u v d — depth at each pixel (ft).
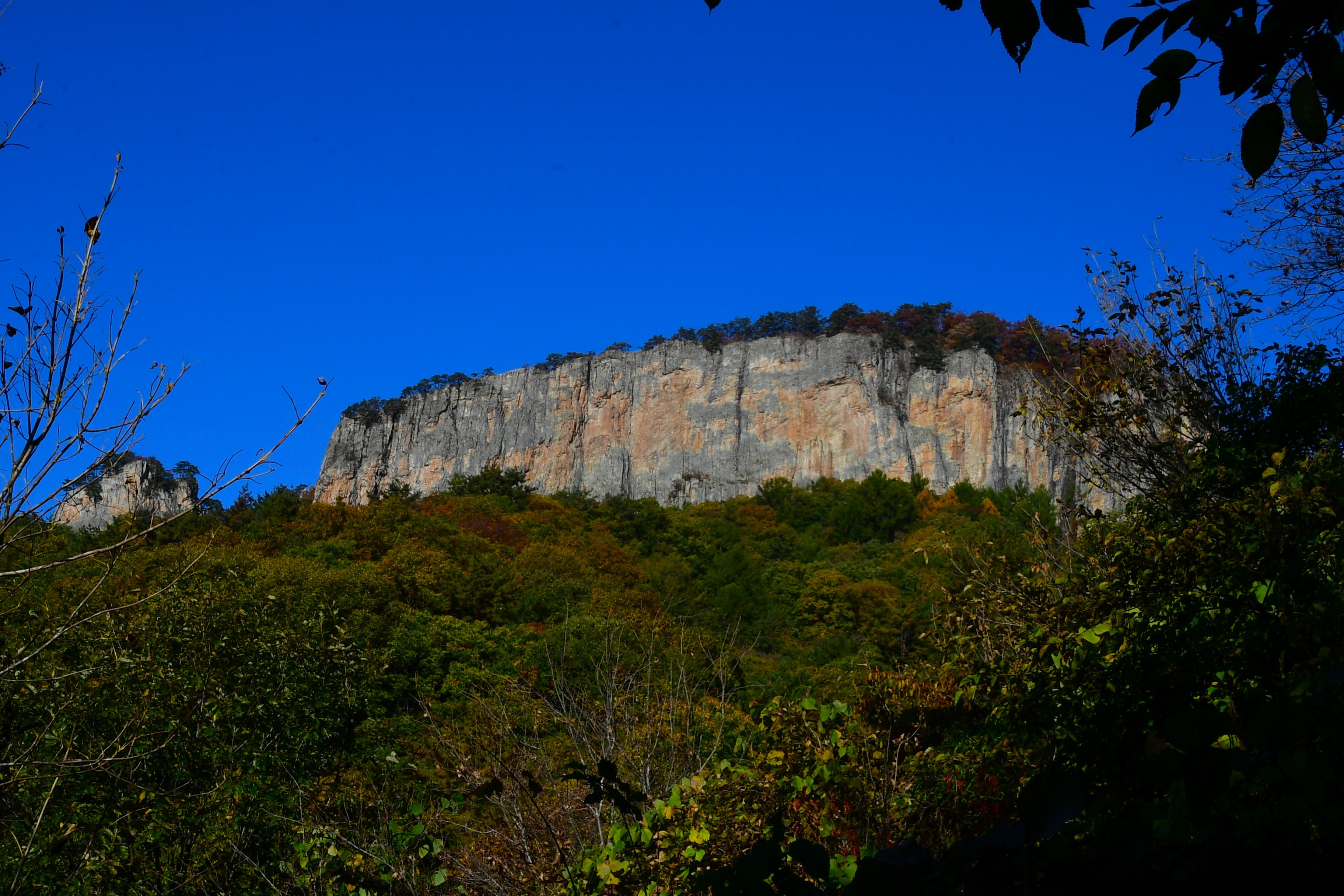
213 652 32.19
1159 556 17.65
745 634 101.76
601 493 361.30
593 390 384.06
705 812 16.61
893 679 20.45
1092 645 16.48
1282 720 4.58
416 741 36.42
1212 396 24.89
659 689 25.50
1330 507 14.93
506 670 61.26
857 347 360.28
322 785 31.73
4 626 23.07
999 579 23.82
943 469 335.26
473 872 19.08
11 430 14.74
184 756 28.55
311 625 36.99
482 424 393.50
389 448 403.75
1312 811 4.60
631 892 15.58
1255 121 6.07
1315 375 21.97
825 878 4.93
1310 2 5.96
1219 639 14.08
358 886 18.31
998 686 19.11
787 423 357.00
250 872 27.37
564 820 20.36
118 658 27.30
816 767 17.08
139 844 25.14
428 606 88.79
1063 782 4.80
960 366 348.79
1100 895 4.67
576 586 101.55
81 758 24.68
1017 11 6.13
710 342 390.21
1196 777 4.48
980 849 4.87
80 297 15.35
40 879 23.62
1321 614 10.91
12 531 15.71
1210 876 4.65
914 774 17.19
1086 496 26.13
